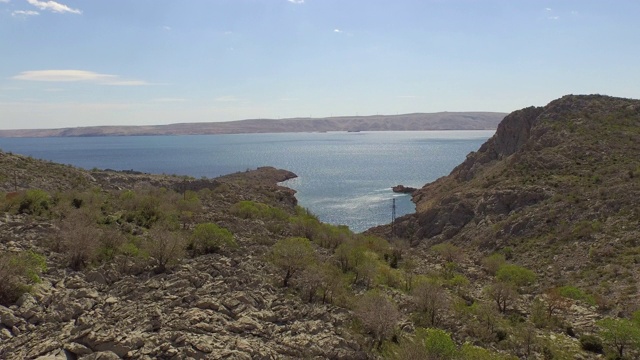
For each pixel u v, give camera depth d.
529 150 85.81
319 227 48.94
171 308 19.47
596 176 65.06
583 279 42.25
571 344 25.97
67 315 17.70
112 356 14.34
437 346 19.67
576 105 94.00
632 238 46.56
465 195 80.69
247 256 30.59
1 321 16.47
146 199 45.91
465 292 34.41
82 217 34.00
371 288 30.47
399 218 87.50
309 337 18.80
